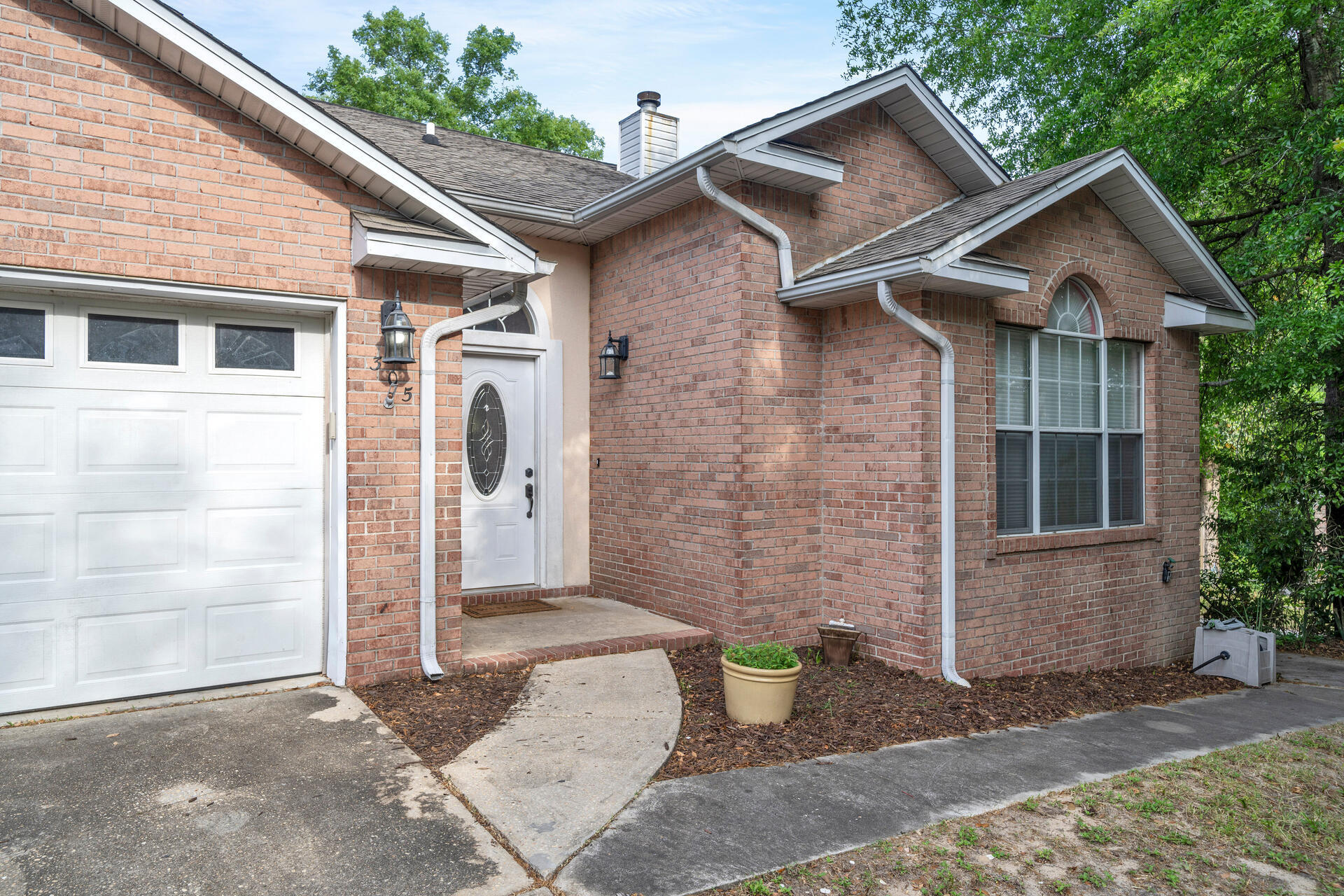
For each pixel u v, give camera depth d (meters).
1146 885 3.55
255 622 5.71
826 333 7.47
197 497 5.48
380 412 5.81
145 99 4.99
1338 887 3.61
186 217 5.12
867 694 6.08
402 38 25.77
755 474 7.08
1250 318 8.91
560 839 3.70
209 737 4.75
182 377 5.43
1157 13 10.34
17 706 4.95
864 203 7.82
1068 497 7.81
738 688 5.38
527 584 9.00
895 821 4.04
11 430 4.90
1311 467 9.82
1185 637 8.79
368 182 5.72
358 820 3.81
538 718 5.23
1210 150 11.06
